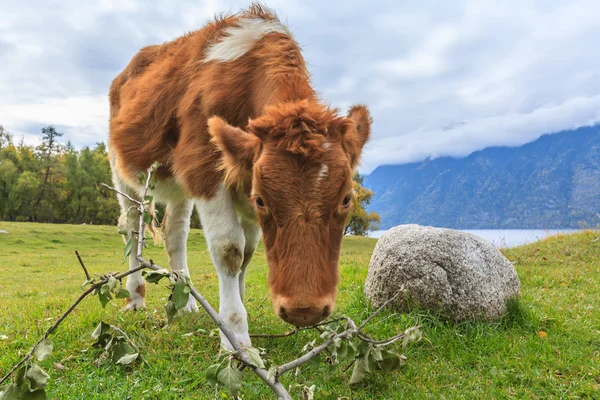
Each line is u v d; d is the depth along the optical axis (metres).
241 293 4.76
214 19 4.55
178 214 5.40
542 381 3.29
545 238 12.87
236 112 3.82
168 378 3.21
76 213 71.44
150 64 5.32
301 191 2.60
